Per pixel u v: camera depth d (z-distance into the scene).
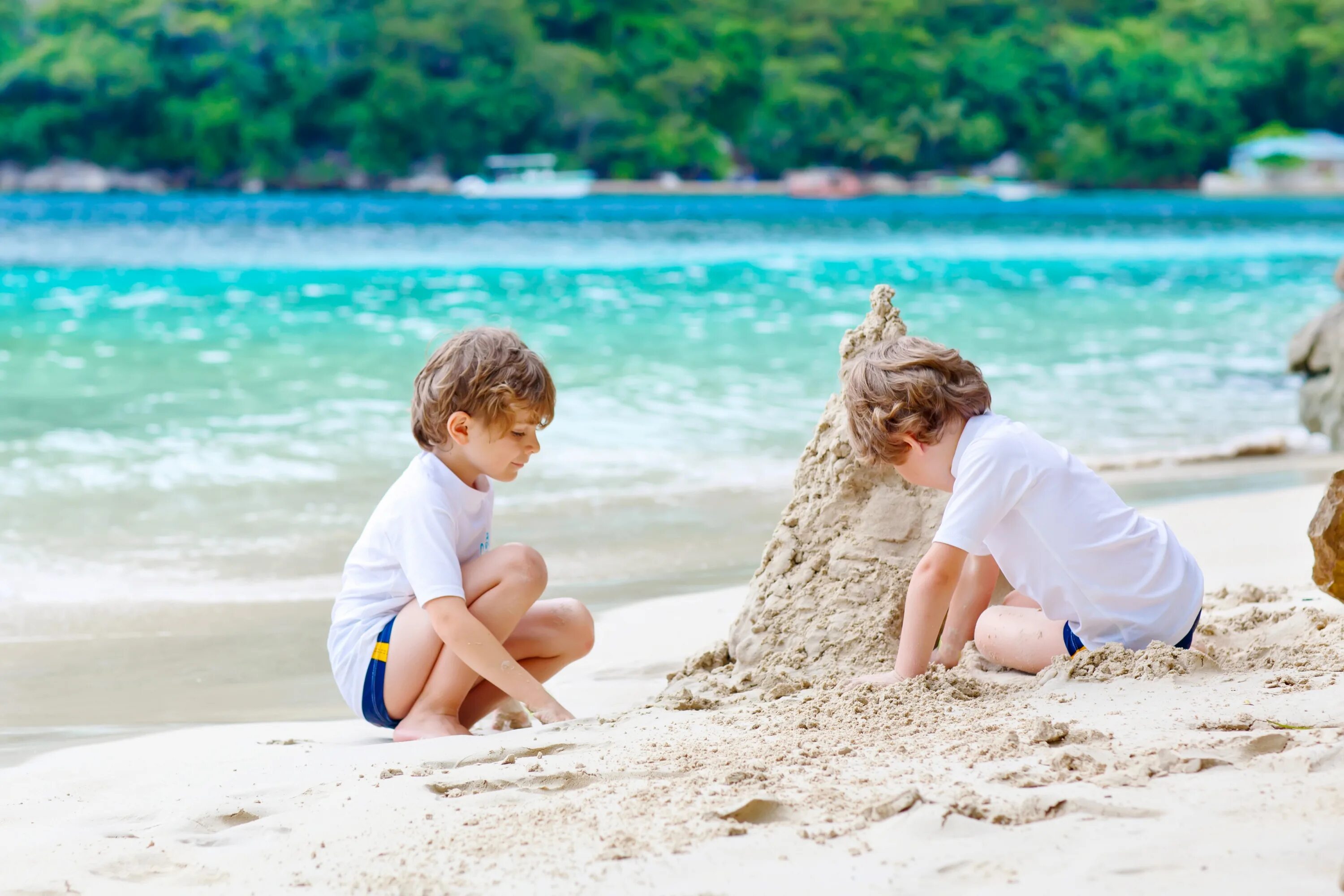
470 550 3.24
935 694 2.71
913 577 2.92
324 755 2.76
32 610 4.73
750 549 5.66
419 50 84.00
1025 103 90.06
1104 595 2.95
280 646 4.27
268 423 8.78
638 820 1.99
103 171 80.69
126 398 9.76
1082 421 9.17
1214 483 6.88
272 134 81.06
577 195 81.44
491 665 3.01
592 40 91.81
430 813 2.16
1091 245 32.31
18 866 2.07
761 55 90.75
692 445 8.18
